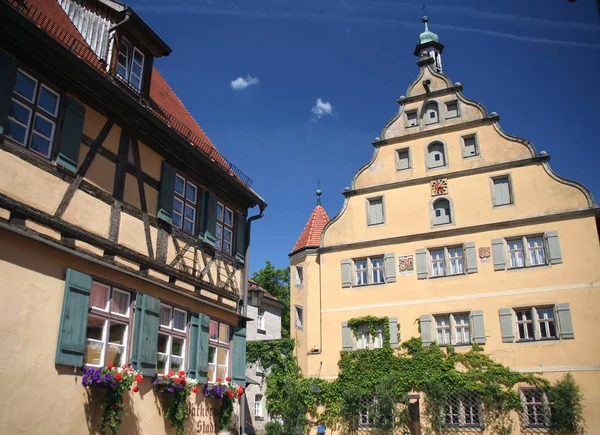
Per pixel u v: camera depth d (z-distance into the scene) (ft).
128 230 36.06
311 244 86.89
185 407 37.68
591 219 68.74
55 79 31.89
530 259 71.05
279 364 82.69
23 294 27.76
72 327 30.01
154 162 39.93
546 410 64.64
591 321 65.31
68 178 31.68
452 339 71.82
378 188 82.94
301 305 84.07
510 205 73.87
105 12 40.09
